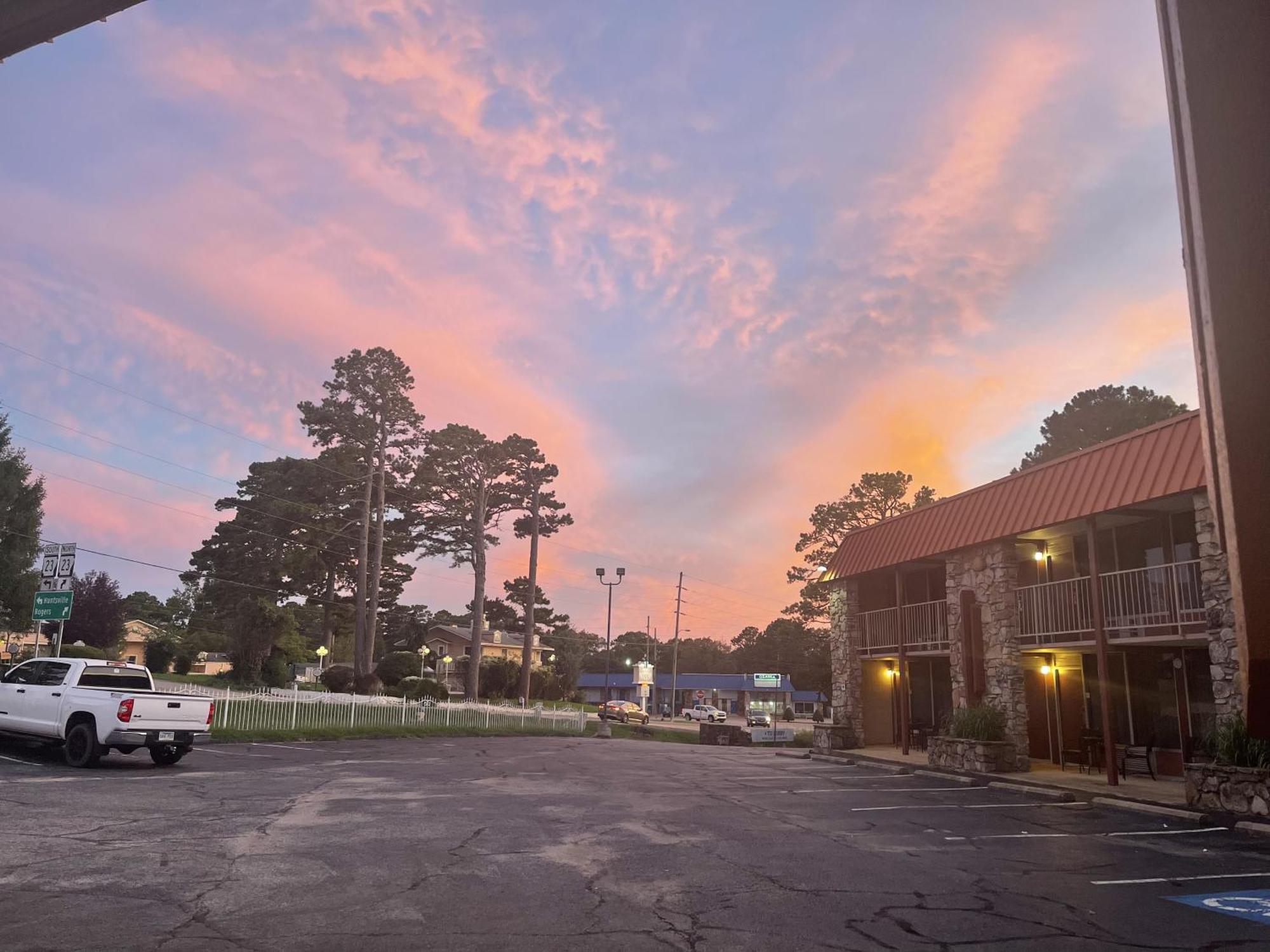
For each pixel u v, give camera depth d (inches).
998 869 346.9
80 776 536.7
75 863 302.8
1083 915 276.1
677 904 277.1
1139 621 705.0
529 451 2413.9
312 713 1073.5
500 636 3385.8
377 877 299.3
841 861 354.9
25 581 1473.9
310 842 358.0
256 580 2386.8
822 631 2050.9
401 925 243.6
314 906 260.1
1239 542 46.7
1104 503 652.7
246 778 572.4
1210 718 663.8
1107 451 682.2
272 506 2266.2
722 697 3784.5
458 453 2284.7
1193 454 586.9
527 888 290.8
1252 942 246.7
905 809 525.0
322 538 2249.0
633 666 3754.9
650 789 594.6
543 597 2532.0
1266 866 355.9
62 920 235.8
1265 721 45.5
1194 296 49.8
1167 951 238.2
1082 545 784.3
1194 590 663.8
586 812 470.6
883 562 951.0
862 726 1028.5
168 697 600.7
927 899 292.7
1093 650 766.5
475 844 365.1
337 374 2209.6
